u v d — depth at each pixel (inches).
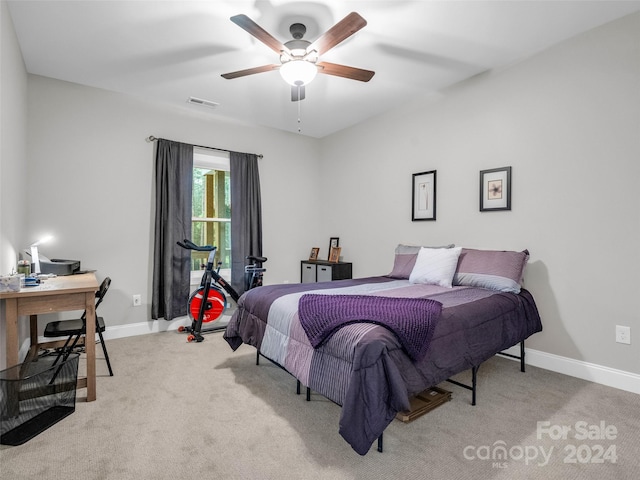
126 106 144.6
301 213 199.5
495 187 123.6
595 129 101.0
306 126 185.8
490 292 103.1
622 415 82.2
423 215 148.3
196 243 168.6
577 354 105.0
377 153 169.6
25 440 70.8
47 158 128.4
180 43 106.7
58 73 126.1
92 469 63.0
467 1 88.1
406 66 122.0
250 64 120.0
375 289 108.4
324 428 76.9
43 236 127.7
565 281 107.4
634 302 94.6
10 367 78.0
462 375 106.1
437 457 66.7
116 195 142.5
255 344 98.2
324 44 86.8
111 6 89.4
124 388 96.3
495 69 123.6
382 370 63.2
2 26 84.0
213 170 173.3
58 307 84.8
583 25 99.3
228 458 66.3
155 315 147.6
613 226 98.0
